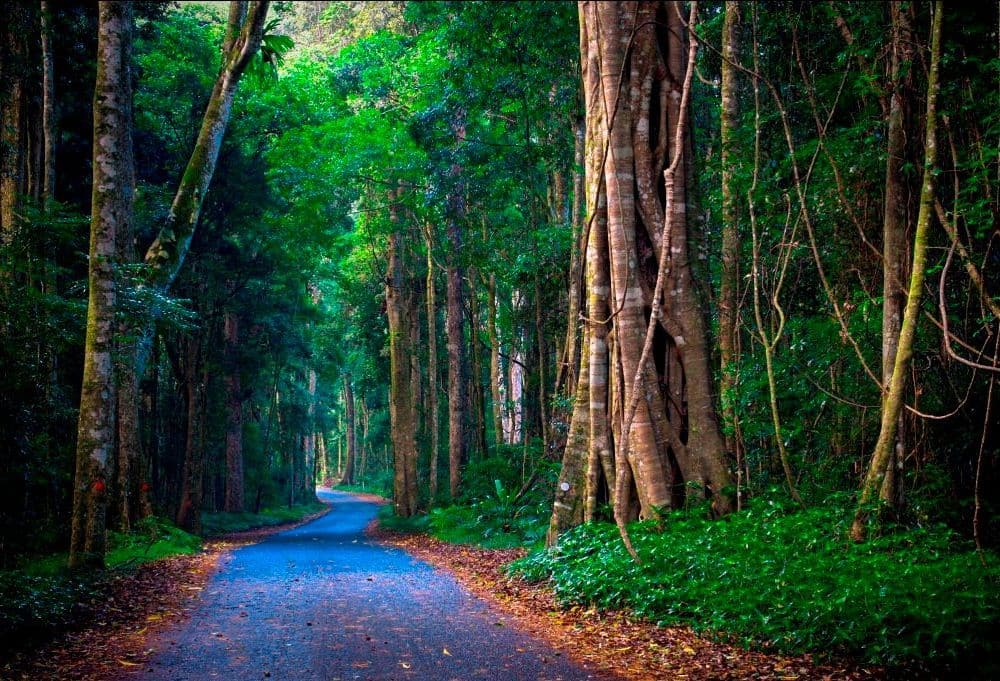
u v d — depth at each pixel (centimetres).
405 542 2102
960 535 786
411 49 2556
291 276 3228
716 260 1530
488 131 2559
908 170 812
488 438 4206
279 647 692
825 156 978
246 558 1584
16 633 710
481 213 2572
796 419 1091
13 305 1420
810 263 1179
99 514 1168
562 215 2359
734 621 675
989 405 747
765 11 1110
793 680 549
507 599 962
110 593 1009
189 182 1698
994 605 575
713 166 1138
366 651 673
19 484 1474
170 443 3288
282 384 4875
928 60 836
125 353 1623
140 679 588
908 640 566
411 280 3594
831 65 1120
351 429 7681
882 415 838
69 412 1625
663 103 1120
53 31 1773
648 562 865
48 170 1689
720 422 1114
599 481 1130
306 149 2439
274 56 1798
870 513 799
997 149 721
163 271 1636
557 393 1898
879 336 986
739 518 940
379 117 2464
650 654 643
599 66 1138
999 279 851
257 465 4381
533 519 1873
